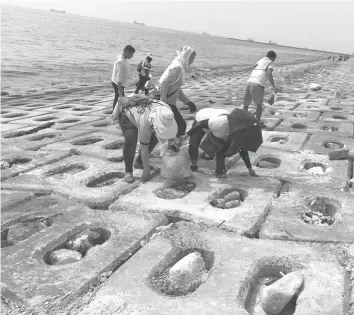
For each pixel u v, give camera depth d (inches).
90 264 124.6
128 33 5580.7
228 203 172.4
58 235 145.2
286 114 398.3
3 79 781.9
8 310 104.3
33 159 242.7
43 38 2452.0
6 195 182.7
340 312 100.4
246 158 199.5
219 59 2156.7
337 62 2292.1
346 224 148.9
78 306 106.7
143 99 188.7
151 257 129.6
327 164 224.8
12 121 375.2
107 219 157.5
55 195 185.8
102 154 251.3
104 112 423.2
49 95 583.2
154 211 163.8
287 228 146.5
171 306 104.9
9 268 123.6
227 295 109.0
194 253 131.5
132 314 102.2
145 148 191.8
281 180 200.7
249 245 135.3
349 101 499.8
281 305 104.6
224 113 189.3
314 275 116.4
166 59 1651.1
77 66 1120.8
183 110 425.4
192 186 198.1
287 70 1291.8
